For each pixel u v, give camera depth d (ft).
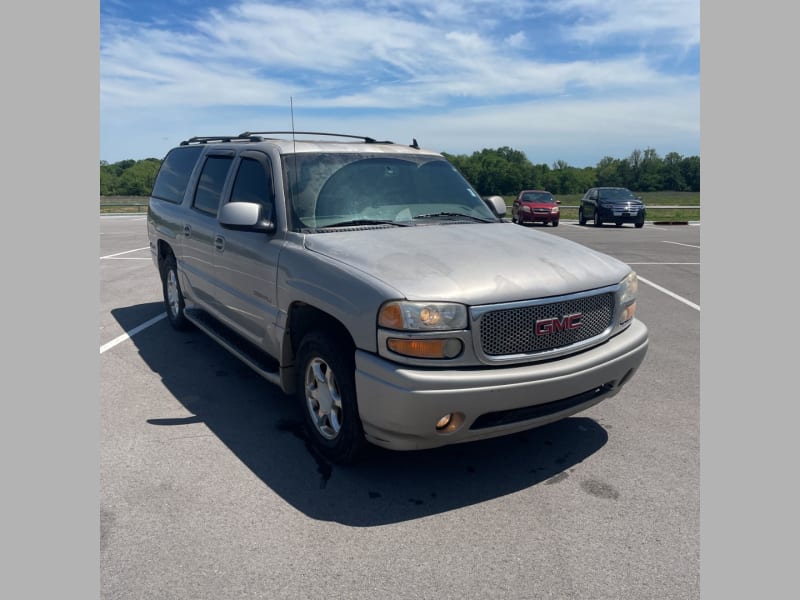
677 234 72.64
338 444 12.13
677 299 30.01
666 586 8.89
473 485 11.78
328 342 11.93
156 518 10.44
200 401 15.74
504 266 11.80
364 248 12.56
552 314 11.48
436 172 16.93
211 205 17.92
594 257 13.32
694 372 18.29
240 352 16.01
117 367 18.31
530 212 88.12
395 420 10.59
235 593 8.64
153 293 29.89
